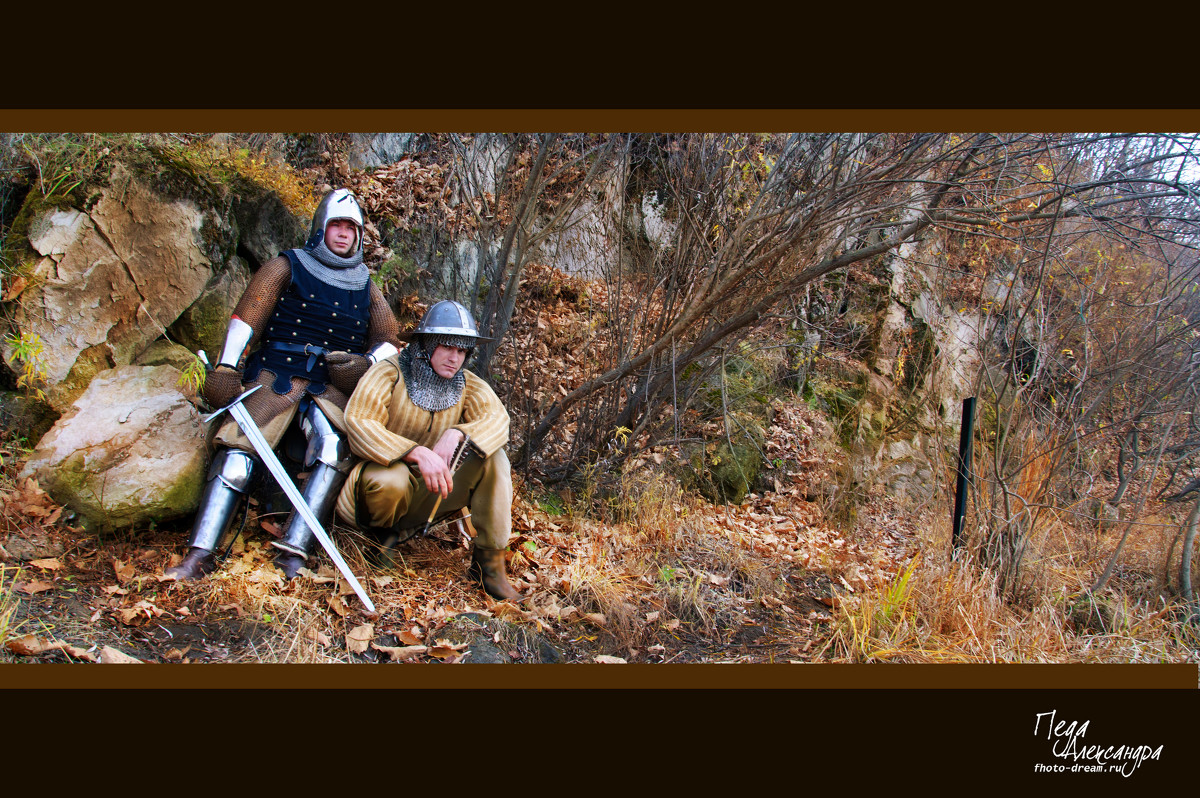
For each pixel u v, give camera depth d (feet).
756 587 13.89
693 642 11.76
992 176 12.60
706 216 14.82
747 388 20.79
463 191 17.16
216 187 13.03
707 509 17.71
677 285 15.81
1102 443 16.72
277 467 10.16
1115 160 13.37
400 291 17.20
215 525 9.88
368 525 11.07
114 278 11.60
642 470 16.94
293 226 14.56
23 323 10.87
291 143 16.57
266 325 11.24
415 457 10.26
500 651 9.89
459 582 11.47
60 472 9.92
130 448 10.41
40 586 8.69
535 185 14.83
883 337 24.26
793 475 20.36
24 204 11.39
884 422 23.26
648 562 13.98
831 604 13.74
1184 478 18.30
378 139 18.81
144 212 11.92
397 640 9.61
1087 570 15.12
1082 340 16.25
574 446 16.11
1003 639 11.93
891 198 14.33
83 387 11.21
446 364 10.74
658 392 16.29
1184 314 14.93
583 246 20.35
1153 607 14.35
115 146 11.93
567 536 13.97
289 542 10.18
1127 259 15.60
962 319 25.55
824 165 13.92
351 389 11.39
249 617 9.17
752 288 14.89
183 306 12.37
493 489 11.00
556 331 18.72
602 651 10.88
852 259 12.65
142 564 9.70
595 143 16.75
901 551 18.81
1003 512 14.33
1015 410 15.78
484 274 18.51
